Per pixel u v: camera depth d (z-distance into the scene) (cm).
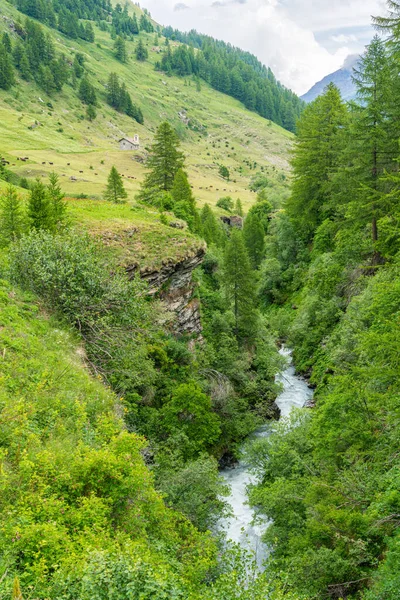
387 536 1270
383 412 1630
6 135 12325
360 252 3469
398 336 1305
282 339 4494
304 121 5188
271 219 7744
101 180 10338
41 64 18325
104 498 1000
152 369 2377
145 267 2748
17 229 2569
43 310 1859
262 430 3084
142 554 889
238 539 2070
